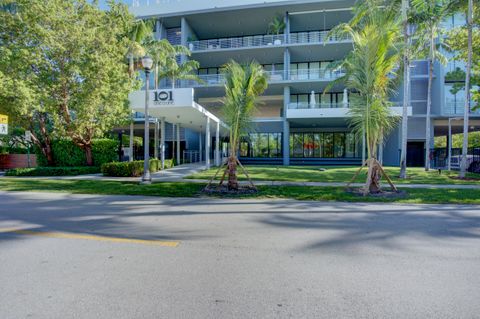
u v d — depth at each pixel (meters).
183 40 29.81
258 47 28.88
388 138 29.38
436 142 47.00
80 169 17.62
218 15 29.67
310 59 31.56
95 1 17.58
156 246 4.50
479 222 6.08
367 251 4.30
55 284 3.18
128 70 20.02
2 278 3.33
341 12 29.03
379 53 9.58
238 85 10.43
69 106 17.19
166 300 2.85
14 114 16.39
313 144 32.72
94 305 2.75
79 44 15.71
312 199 8.99
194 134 33.69
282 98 33.00
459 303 2.80
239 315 2.59
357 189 10.71
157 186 11.52
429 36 19.16
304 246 4.53
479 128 33.66
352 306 2.75
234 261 3.89
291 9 28.64
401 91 28.27
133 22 20.06
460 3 14.76
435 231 5.39
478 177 14.64
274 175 15.66
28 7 14.67
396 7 14.86
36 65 15.13
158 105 14.89
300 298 2.90
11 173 16.17
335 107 27.02
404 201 8.54
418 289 3.10
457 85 21.03
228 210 7.32
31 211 7.15
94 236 5.02
